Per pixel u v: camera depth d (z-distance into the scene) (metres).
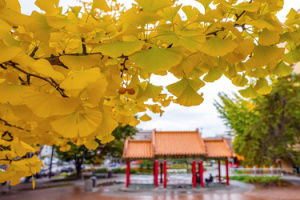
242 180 22.48
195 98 1.02
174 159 17.28
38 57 0.94
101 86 0.64
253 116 17.42
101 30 0.85
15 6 0.68
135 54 0.69
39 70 0.59
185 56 0.93
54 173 33.47
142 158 17.50
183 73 1.01
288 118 14.70
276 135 15.34
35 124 1.49
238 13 0.84
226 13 0.85
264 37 0.84
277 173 27.94
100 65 0.94
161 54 0.68
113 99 1.31
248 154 17.16
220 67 1.10
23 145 1.44
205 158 18.25
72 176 29.00
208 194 15.26
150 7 0.67
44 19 0.69
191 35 0.74
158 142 18.42
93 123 0.67
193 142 18.48
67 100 0.62
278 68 1.24
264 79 1.32
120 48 0.67
